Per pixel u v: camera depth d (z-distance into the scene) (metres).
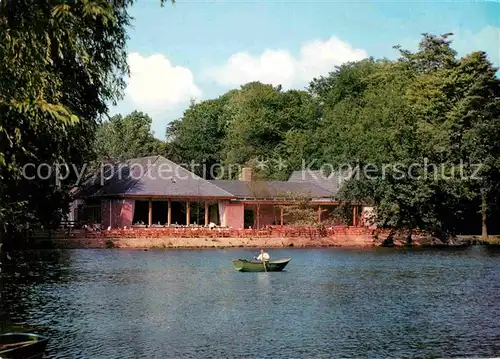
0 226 25.58
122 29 27.56
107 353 22.94
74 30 20.11
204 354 22.91
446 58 94.31
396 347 24.19
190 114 130.38
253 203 87.19
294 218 87.50
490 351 23.59
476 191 82.94
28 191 32.28
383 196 78.00
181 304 33.03
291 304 33.34
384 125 82.06
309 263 55.53
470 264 55.19
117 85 28.58
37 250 63.84
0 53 18.23
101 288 38.31
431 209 77.75
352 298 35.44
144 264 52.31
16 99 18.17
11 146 21.95
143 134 119.75
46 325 27.45
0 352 19.31
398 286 40.69
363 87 120.56
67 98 25.39
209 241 72.94
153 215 93.25
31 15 18.28
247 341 24.88
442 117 89.38
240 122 124.69
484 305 33.34
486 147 78.75
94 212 89.56
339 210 85.19
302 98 130.88
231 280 42.91
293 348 23.92
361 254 65.44
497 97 88.50
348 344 24.44
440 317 29.97
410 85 101.12
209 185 83.88
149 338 25.31
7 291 36.62
